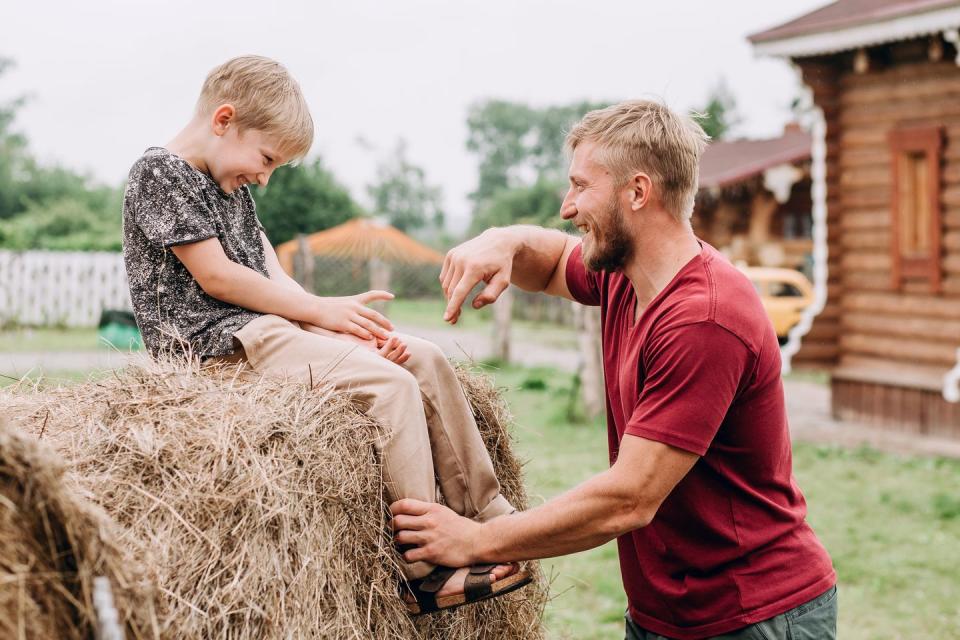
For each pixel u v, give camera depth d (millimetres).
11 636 1435
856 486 7090
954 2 7980
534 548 2156
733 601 2182
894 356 9211
